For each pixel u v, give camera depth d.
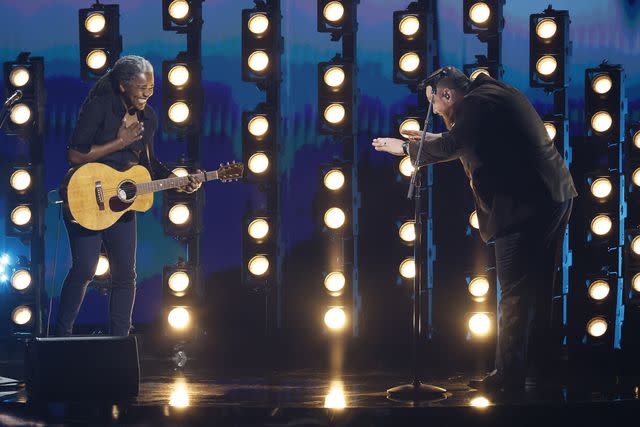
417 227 10.44
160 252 14.84
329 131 12.92
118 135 11.05
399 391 10.32
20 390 10.84
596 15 13.75
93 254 11.23
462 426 9.76
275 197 13.19
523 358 10.41
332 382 11.42
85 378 10.15
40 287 13.44
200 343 13.29
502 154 10.13
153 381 11.51
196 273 13.10
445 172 14.07
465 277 13.47
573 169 13.52
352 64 12.86
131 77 10.88
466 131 10.05
